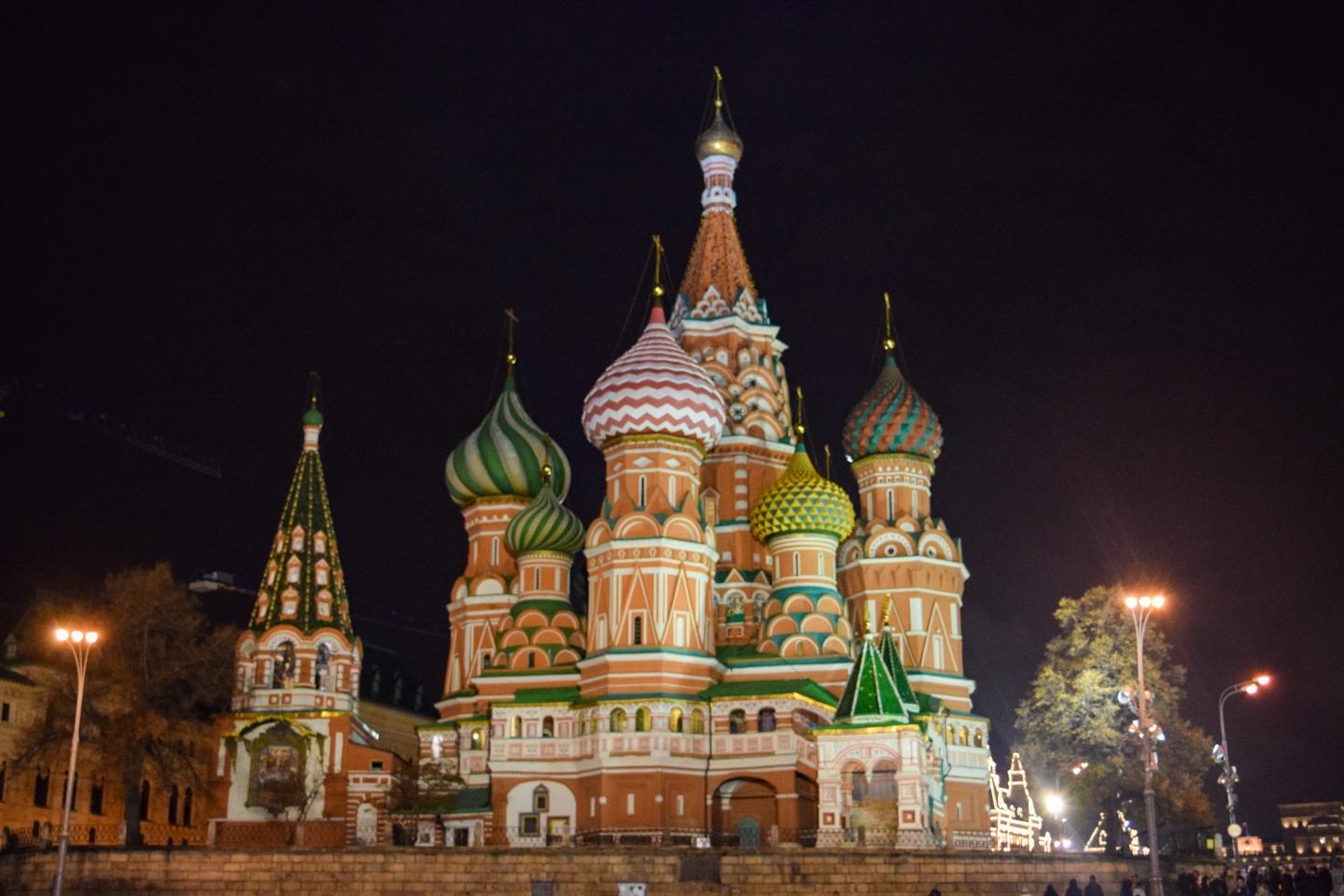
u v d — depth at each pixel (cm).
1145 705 6253
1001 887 6931
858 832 7981
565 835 8831
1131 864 7138
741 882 6931
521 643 9712
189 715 8931
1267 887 7025
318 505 10288
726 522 10256
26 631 10056
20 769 8450
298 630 9788
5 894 7288
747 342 10875
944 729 9612
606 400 9556
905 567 10219
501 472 10662
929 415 10619
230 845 9338
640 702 8762
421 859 7056
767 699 8781
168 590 8881
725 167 11400
